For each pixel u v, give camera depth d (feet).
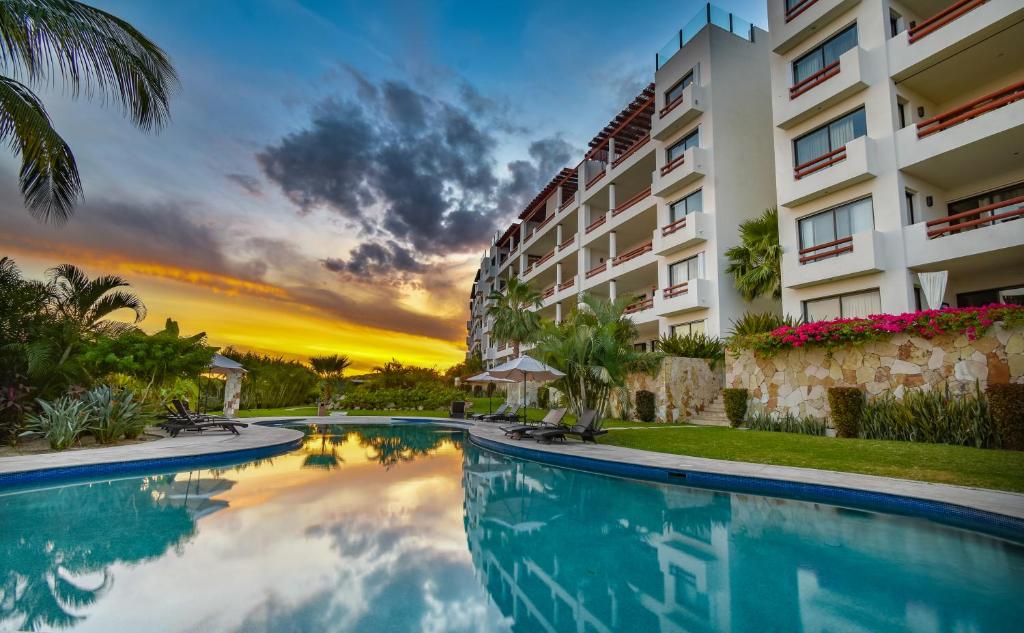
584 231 98.48
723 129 67.72
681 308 66.13
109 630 11.15
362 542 18.34
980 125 41.01
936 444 31.94
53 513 22.24
